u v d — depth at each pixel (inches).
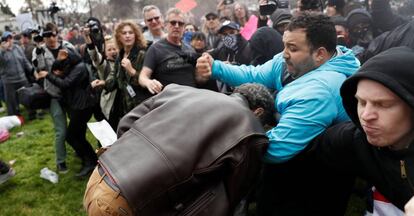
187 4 153.3
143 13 152.0
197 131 56.6
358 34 139.0
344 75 66.3
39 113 271.4
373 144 44.7
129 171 54.4
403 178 45.4
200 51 157.3
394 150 45.6
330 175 66.9
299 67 66.1
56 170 172.4
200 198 56.7
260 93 67.5
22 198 146.4
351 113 50.0
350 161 55.6
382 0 133.8
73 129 153.4
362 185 122.4
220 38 179.8
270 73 82.7
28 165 180.4
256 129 58.7
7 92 272.4
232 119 58.3
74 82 145.0
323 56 65.5
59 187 152.9
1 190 154.9
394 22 135.3
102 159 59.2
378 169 49.3
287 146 62.7
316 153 62.6
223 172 57.7
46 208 138.6
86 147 160.1
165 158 54.3
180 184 54.3
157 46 115.8
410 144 43.9
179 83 114.3
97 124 85.5
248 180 60.0
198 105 60.1
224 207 56.7
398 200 48.0
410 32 102.1
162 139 56.7
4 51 265.6
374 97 41.6
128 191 52.9
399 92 39.3
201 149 55.7
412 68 40.5
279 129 63.6
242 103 63.6
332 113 62.8
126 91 124.7
